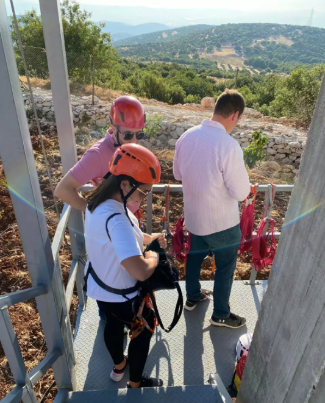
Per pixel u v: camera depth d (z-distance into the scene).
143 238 1.95
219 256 2.35
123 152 1.54
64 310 1.85
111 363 2.34
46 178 6.44
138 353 1.90
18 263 4.05
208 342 2.52
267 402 1.41
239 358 2.25
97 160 2.05
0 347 2.96
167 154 9.41
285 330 1.23
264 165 9.78
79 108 12.12
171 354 2.42
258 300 2.92
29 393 1.43
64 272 3.90
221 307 2.53
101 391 1.93
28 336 3.04
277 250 1.29
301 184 1.10
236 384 2.13
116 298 1.75
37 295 1.50
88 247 1.70
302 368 1.10
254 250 2.61
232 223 2.24
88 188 2.51
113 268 1.68
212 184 2.07
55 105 2.18
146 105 14.48
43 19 1.93
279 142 10.67
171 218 5.42
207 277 4.12
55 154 7.87
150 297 1.78
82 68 18.08
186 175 2.17
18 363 1.33
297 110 15.82
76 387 2.12
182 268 4.13
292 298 1.17
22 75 11.19
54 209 5.32
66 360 1.88
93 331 2.57
